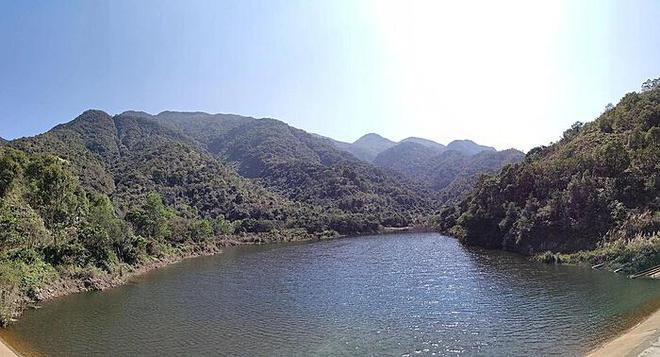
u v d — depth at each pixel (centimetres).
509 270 7925
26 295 5869
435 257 10262
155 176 18688
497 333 4297
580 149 11619
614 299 5344
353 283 7231
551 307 5162
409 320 4869
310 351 3959
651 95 12362
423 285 6862
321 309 5481
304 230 17900
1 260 6050
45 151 15912
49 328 4766
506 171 12812
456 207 18088
